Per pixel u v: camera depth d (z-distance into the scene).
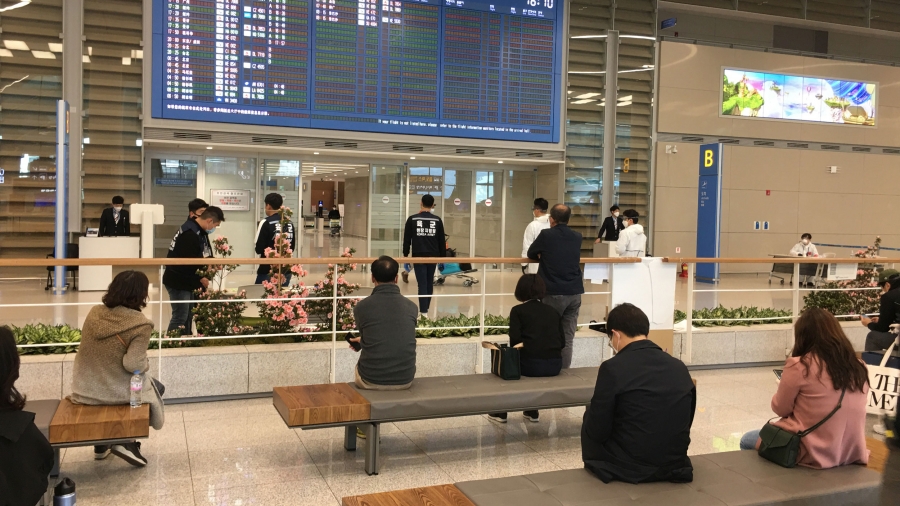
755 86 17.86
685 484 3.25
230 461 4.48
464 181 15.87
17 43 11.92
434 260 6.44
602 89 15.71
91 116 12.13
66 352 5.67
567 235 6.18
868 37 19.38
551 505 2.96
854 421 3.53
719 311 8.39
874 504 3.20
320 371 6.02
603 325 7.28
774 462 3.57
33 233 12.29
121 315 4.04
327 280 6.68
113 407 4.01
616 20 15.84
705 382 6.88
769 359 7.70
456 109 13.87
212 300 6.09
